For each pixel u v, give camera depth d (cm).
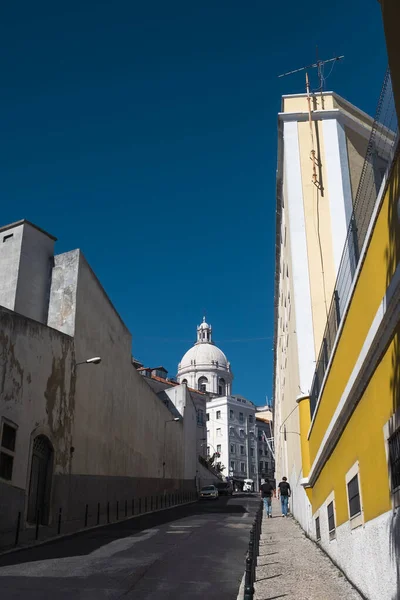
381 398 565
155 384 6419
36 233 2347
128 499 2847
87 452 2244
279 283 2822
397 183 472
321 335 1616
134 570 952
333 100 1923
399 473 509
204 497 4653
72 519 2011
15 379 1680
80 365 2217
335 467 905
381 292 531
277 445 4931
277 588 776
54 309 2267
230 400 9362
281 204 2141
